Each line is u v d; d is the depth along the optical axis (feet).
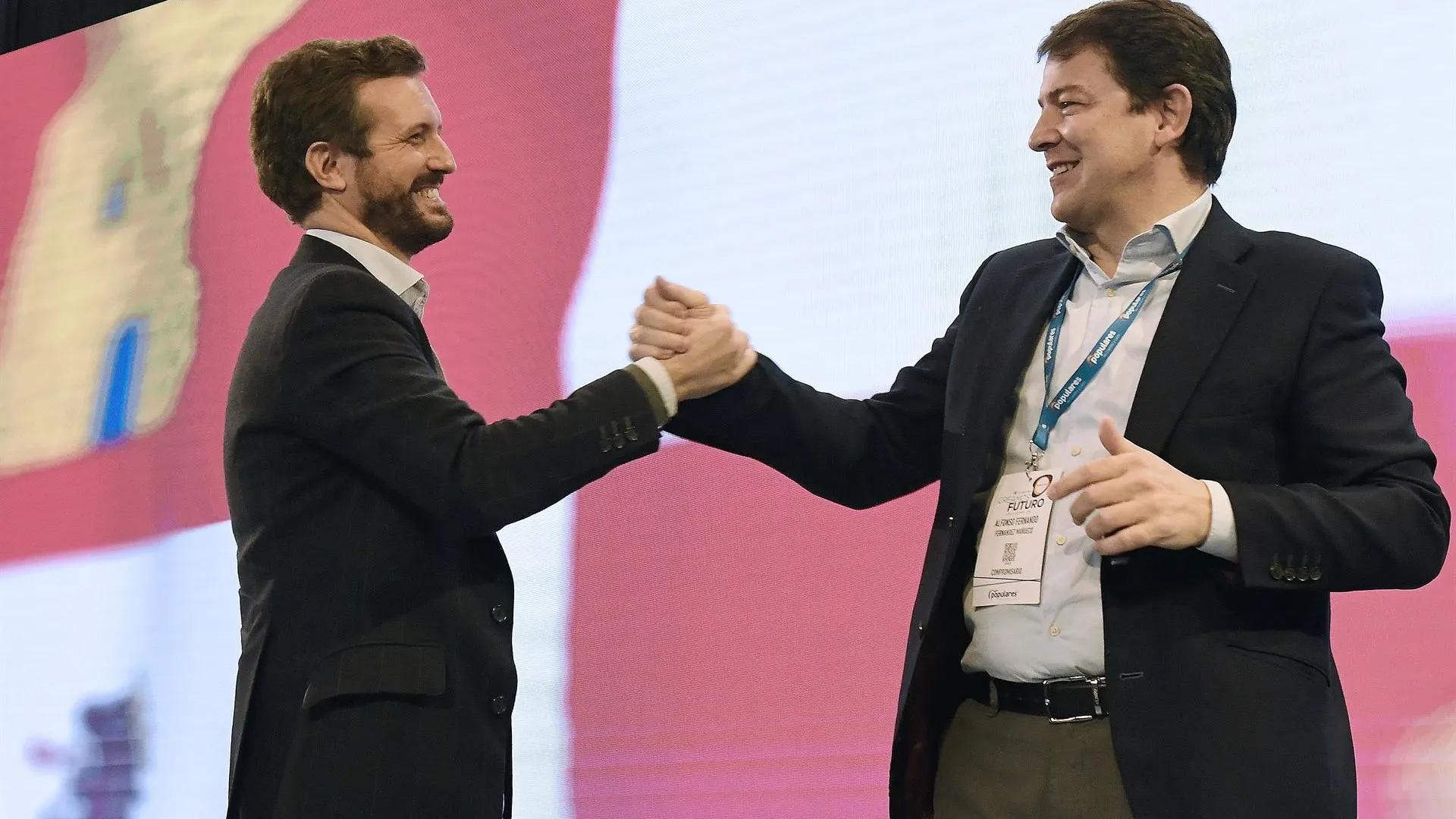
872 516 26.53
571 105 31.37
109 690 34.76
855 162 28.12
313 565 16.28
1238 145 24.47
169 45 37.96
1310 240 15.74
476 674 16.35
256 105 19.44
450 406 16.24
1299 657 14.23
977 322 17.43
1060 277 16.87
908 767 16.20
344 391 16.20
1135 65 16.20
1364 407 14.44
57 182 39.14
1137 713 14.28
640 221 30.09
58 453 37.09
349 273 16.94
